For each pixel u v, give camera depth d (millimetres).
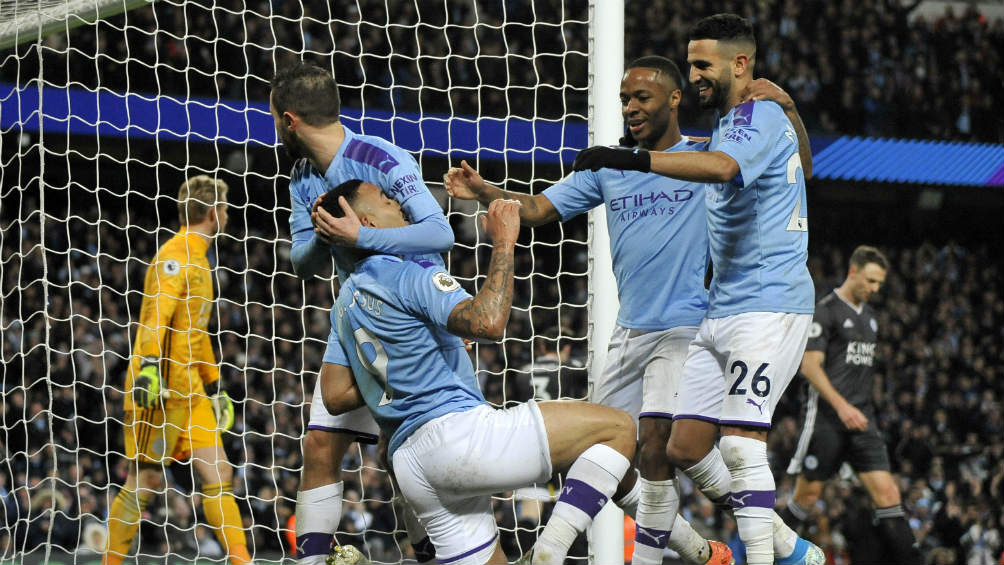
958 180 18812
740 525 4090
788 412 14688
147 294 5879
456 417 3717
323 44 15984
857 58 19109
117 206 15930
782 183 4094
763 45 18625
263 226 16156
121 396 12219
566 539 3711
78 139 14422
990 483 13758
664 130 4699
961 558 12102
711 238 4281
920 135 18875
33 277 14531
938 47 19719
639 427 4730
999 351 18812
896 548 7406
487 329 3551
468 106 16219
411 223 4020
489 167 15406
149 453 5766
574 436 3752
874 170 18266
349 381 4180
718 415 4348
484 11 16891
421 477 3756
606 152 3723
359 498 10711
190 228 5938
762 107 4047
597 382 5043
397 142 14648
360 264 3910
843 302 7555
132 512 5770
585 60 16828
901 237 21484
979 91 19469
